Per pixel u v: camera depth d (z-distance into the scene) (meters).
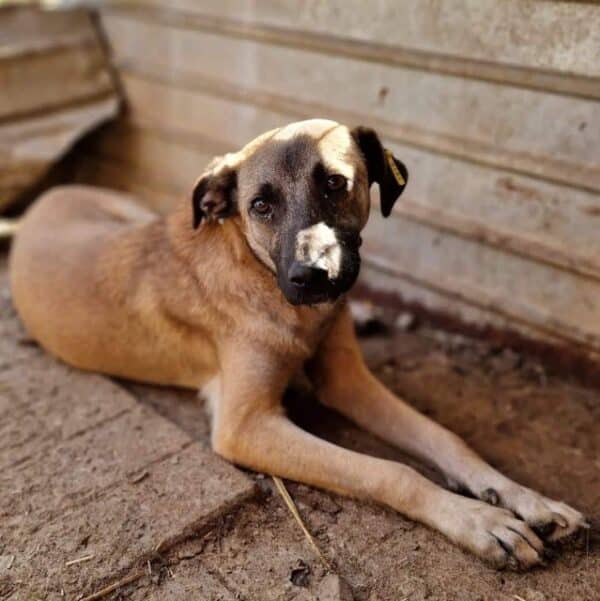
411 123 1.06
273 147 0.78
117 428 0.90
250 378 0.86
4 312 1.18
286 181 0.76
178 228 0.92
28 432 0.90
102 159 1.62
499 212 1.01
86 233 1.05
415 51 1.02
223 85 1.29
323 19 1.11
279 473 0.82
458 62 0.97
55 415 0.93
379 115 1.09
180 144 1.43
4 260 1.38
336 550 0.74
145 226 0.98
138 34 1.43
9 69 1.41
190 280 0.90
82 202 1.19
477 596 0.68
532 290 1.01
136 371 1.00
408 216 1.11
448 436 0.84
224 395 0.87
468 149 1.00
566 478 0.83
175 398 0.99
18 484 0.81
